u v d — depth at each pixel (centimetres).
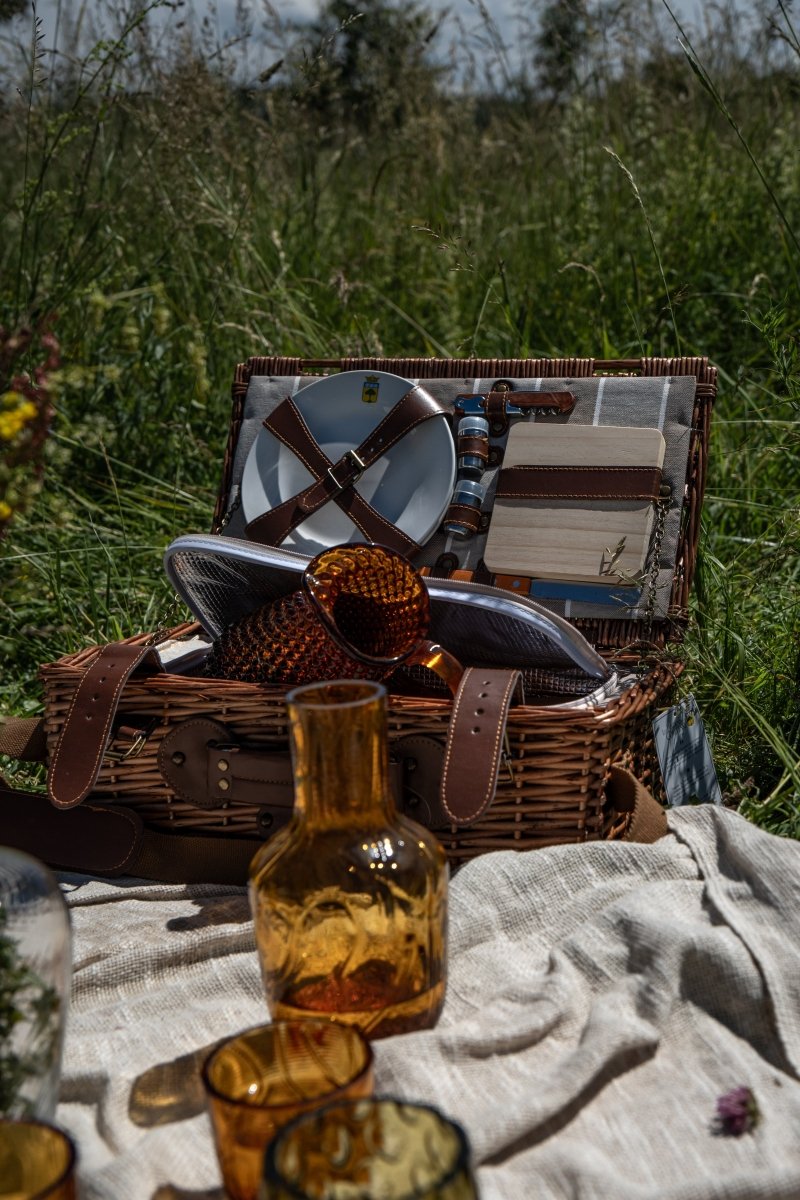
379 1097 107
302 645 198
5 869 123
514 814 186
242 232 419
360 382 244
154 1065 142
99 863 200
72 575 338
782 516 270
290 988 141
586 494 226
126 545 326
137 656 197
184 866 199
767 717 245
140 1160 119
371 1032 140
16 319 359
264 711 193
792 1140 124
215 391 395
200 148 409
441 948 143
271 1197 92
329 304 434
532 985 151
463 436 239
